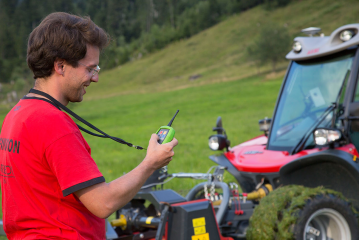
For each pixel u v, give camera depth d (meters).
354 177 3.83
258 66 69.19
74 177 1.61
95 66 1.85
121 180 1.71
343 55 4.53
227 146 4.96
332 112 4.33
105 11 189.38
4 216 1.82
